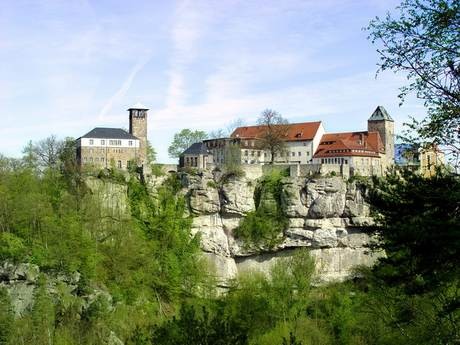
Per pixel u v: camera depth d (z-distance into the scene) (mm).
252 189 152750
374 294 51469
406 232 27891
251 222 150125
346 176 153250
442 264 27797
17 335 87938
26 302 107375
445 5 27438
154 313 120750
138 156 166625
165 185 149500
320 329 91812
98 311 100875
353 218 149750
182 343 34906
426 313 36594
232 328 35906
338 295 100312
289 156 190500
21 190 129500
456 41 27828
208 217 150250
